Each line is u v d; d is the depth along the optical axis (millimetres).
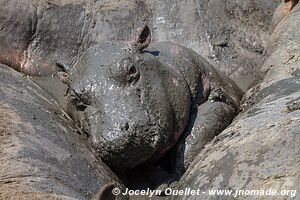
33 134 26594
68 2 36969
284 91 28922
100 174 26906
